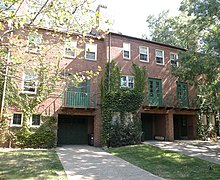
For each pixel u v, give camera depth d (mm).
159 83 19375
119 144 15781
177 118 22328
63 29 8344
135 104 17188
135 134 16516
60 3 6922
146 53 19438
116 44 18109
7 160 10234
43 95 15656
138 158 11438
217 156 11898
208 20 15523
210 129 20625
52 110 15883
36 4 7074
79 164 10117
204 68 13680
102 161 10945
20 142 14672
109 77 17047
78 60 17266
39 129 15328
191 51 15664
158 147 14328
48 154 12305
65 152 13469
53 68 8375
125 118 16734
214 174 8398
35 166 9156
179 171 8922
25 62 7281
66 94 16359
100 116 17094
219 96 16547
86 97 16938
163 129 19531
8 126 14602
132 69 18312
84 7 7199
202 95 20359
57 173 8203
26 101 15242
